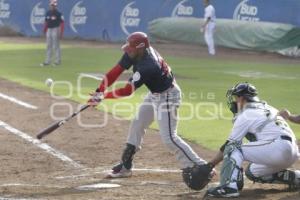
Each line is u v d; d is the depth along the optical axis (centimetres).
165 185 2103
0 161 2480
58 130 3084
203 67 5850
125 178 2216
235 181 1895
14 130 3084
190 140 2844
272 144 1889
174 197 1928
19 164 2438
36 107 3712
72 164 2442
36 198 1916
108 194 1972
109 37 9169
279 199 1900
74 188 2059
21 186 2081
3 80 4878
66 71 5400
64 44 8519
